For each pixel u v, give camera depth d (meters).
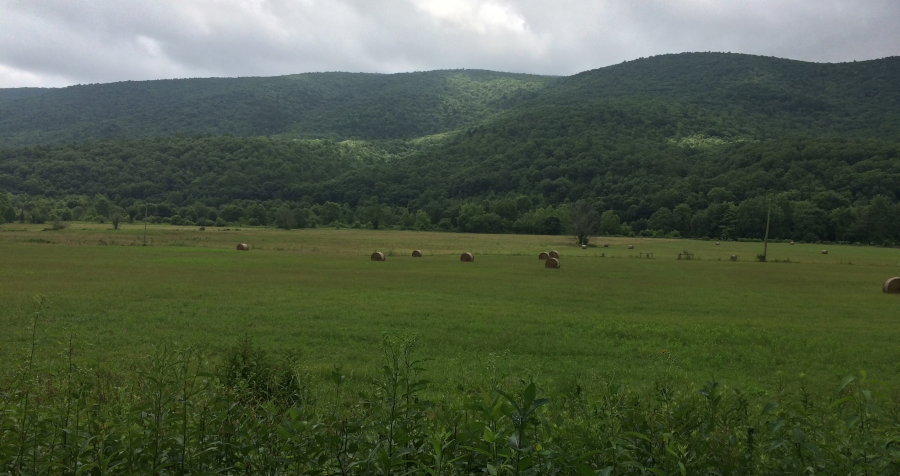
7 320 18.36
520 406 3.51
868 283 42.78
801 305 29.20
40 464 3.90
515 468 3.47
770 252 87.12
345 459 3.98
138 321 19.47
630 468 3.97
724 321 23.09
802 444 3.84
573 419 5.00
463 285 35.47
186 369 4.31
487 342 17.00
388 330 18.56
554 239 117.56
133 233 101.00
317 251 70.50
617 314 24.50
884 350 17.30
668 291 34.97
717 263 63.31
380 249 77.12
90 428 4.27
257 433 4.18
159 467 3.75
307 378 7.04
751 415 4.91
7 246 62.78
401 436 3.87
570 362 14.49
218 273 39.53
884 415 4.56
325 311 22.73
